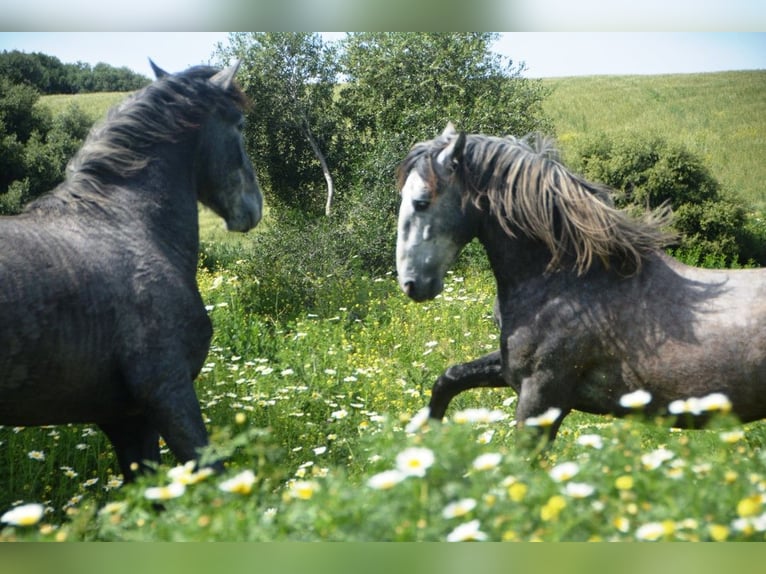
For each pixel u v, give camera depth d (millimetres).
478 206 4594
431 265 4590
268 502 3143
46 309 4066
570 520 2459
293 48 21312
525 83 19453
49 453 5660
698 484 2715
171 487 2893
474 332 9469
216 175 5004
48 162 21531
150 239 4555
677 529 2438
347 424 6012
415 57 19625
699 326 4227
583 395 4598
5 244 4082
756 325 4133
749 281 4297
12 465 5312
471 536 2428
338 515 2539
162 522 2701
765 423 5027
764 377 4113
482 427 4168
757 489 2635
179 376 4430
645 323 4332
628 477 2680
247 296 11031
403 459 2734
